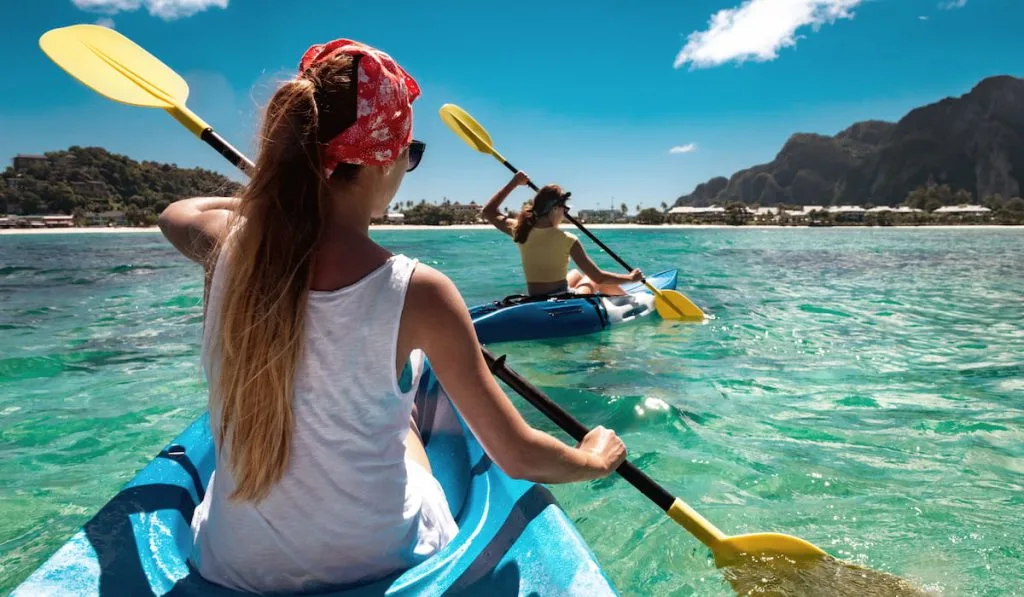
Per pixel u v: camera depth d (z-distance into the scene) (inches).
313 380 40.4
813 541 81.9
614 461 55.7
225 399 41.1
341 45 43.8
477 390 42.4
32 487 100.1
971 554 78.9
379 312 40.1
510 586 46.4
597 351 188.1
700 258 589.0
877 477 100.9
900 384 152.7
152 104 74.2
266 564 43.8
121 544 51.9
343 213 42.3
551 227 222.4
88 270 451.8
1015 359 177.6
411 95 46.8
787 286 353.1
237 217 41.8
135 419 131.2
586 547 50.1
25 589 44.4
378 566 45.8
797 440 116.3
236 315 40.0
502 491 61.1
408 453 57.1
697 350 189.0
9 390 150.9
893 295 314.2
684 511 70.7
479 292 323.0
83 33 74.0
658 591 71.7
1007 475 101.8
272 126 41.0
